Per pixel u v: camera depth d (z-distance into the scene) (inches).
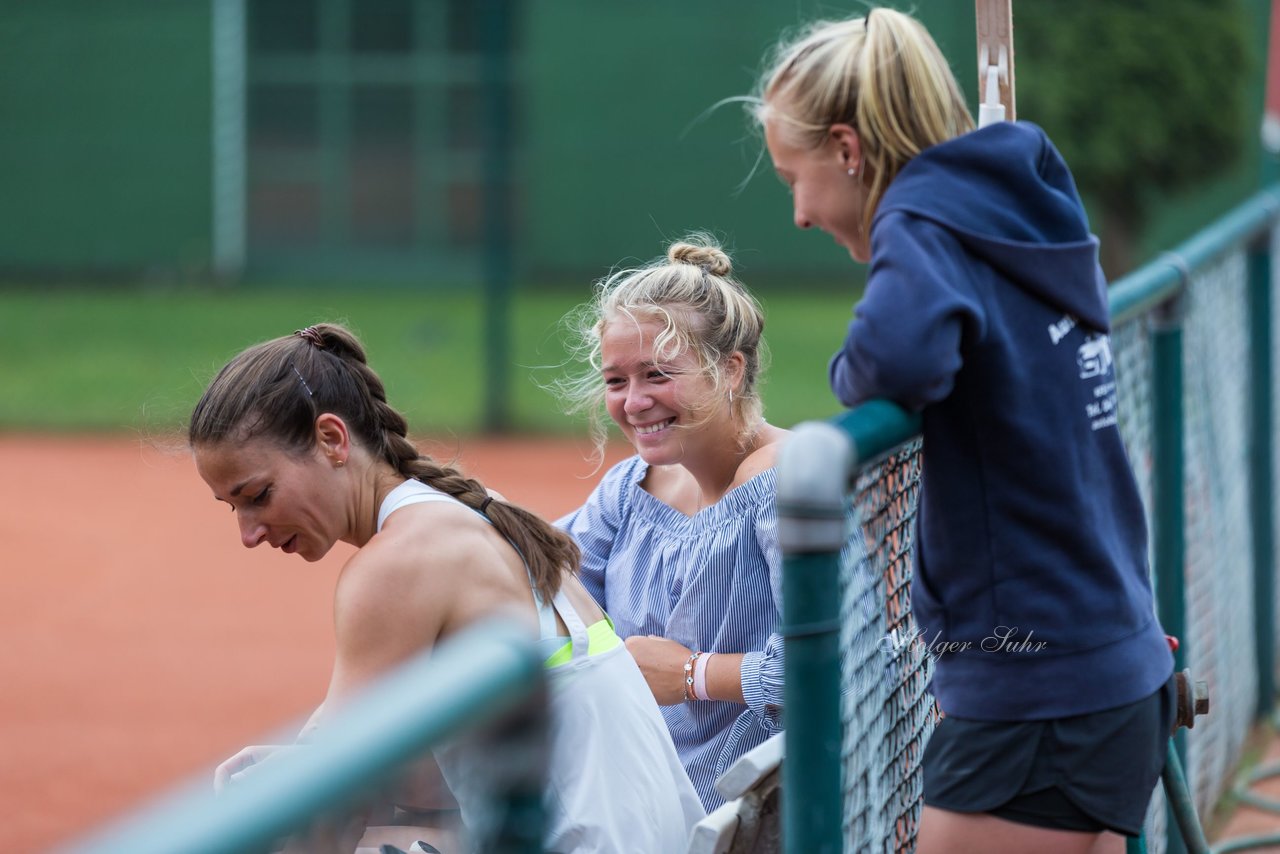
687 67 2331.4
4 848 654.5
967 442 298.2
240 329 2228.1
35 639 995.3
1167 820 539.2
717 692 381.4
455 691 151.2
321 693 890.1
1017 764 299.9
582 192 2340.1
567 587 352.5
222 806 126.6
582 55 2336.4
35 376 1961.1
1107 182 1809.8
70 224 2396.7
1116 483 320.5
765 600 387.5
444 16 2389.3
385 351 2102.6
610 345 397.7
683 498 423.5
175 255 2428.6
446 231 2420.0
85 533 1294.3
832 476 234.8
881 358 275.6
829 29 319.3
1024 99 1796.3
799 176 321.7
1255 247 760.3
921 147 306.2
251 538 343.9
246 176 2429.9
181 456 368.5
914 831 340.5
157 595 1107.3
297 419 335.6
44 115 2385.6
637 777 335.0
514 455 1573.6
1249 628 764.6
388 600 319.9
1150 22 1772.9
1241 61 1801.2
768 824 316.8
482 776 168.4
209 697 879.7
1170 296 508.7
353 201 2431.1
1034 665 298.8
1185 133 1791.3
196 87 2413.9
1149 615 320.2
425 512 334.0
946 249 289.7
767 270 2368.4
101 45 2389.3
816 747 240.4
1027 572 298.0
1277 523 832.9
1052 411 298.2
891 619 316.8
